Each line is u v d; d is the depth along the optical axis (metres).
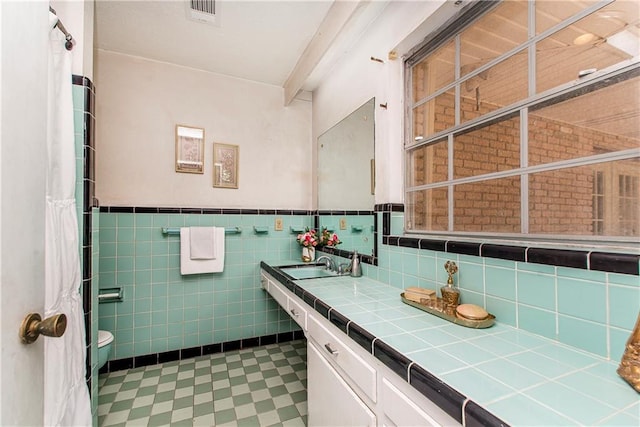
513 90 1.04
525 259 0.90
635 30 0.73
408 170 1.56
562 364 0.69
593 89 0.81
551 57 0.92
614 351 0.70
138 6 1.66
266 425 1.49
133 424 1.50
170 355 2.20
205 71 2.39
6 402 0.48
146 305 2.15
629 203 0.74
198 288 2.30
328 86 2.37
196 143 2.34
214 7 1.68
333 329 1.10
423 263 1.32
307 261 2.45
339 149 2.18
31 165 0.57
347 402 0.97
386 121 1.60
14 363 0.50
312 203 2.71
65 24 1.30
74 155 1.18
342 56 2.05
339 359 1.03
